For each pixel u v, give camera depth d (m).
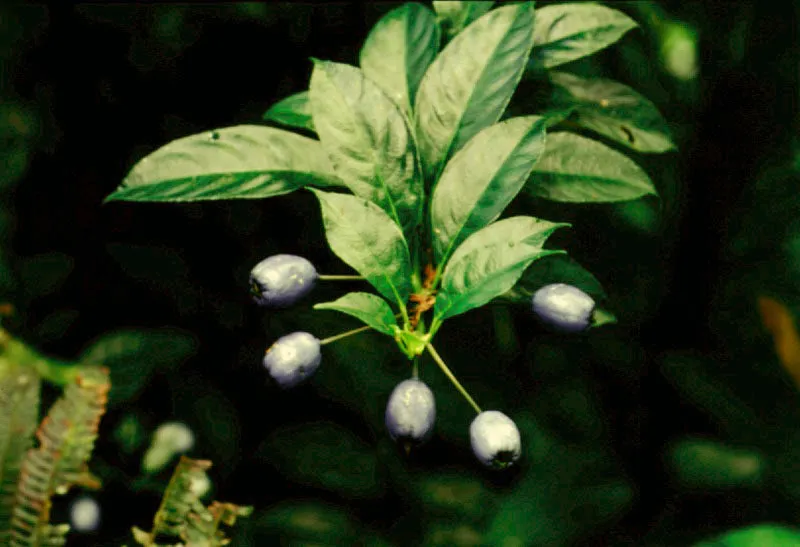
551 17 0.73
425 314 0.70
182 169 0.70
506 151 0.69
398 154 0.69
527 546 0.81
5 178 0.81
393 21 0.73
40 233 0.81
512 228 0.68
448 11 0.73
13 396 0.69
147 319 0.82
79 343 0.81
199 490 0.76
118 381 0.76
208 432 0.80
